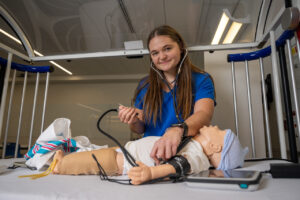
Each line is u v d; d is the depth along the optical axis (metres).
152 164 0.54
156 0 1.27
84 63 3.97
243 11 1.25
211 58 1.55
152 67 0.89
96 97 4.81
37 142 0.74
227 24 1.33
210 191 0.37
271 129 1.81
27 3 1.28
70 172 0.58
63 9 1.33
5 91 1.25
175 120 0.85
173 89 0.89
